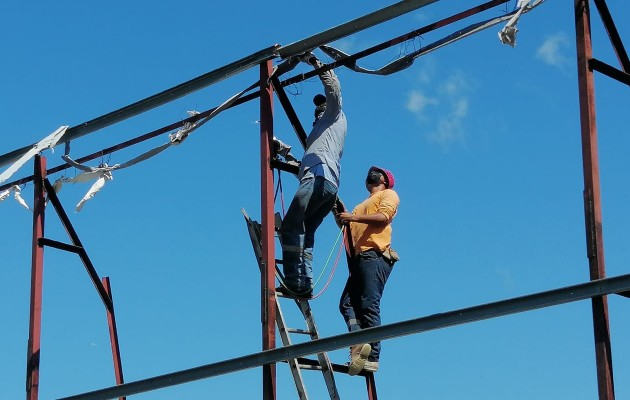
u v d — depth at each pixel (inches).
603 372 377.1
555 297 385.7
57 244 570.6
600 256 392.2
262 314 470.0
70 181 572.1
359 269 498.3
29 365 546.3
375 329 427.5
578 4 416.2
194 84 520.7
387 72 474.9
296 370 474.0
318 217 497.7
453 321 406.3
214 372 464.8
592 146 402.3
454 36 457.1
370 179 518.6
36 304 554.9
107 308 581.3
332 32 482.6
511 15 442.3
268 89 499.2
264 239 479.8
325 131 496.4
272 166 492.4
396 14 466.6
